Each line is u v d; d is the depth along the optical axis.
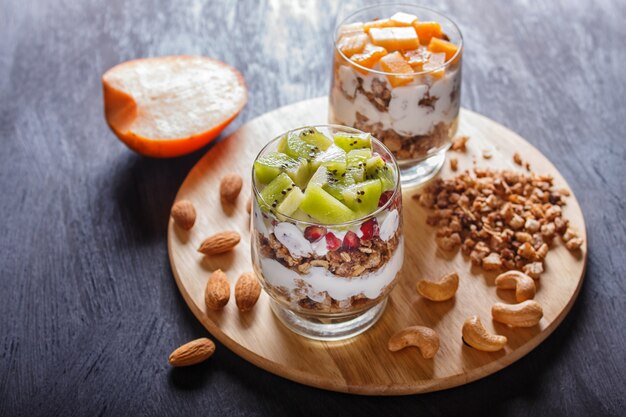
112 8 0.96
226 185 0.75
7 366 0.66
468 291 0.69
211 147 0.82
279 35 0.93
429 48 0.74
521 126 0.83
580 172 0.79
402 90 0.71
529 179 0.76
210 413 0.63
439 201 0.75
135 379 0.65
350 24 0.77
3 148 0.81
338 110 0.75
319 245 0.60
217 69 0.84
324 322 0.66
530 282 0.67
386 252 0.62
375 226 0.60
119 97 0.80
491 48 0.91
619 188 0.77
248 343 0.65
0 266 0.72
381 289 0.63
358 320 0.67
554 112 0.85
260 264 0.63
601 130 0.83
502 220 0.73
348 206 0.60
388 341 0.65
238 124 0.84
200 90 0.82
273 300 0.67
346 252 0.60
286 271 0.62
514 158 0.78
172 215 0.73
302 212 0.60
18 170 0.79
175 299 0.70
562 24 0.94
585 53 0.91
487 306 0.68
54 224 0.75
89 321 0.68
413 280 0.70
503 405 0.63
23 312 0.69
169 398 0.64
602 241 0.73
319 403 0.64
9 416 0.63
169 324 0.68
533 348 0.66
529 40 0.92
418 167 0.78
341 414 0.63
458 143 0.80
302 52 0.91
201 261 0.71
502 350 0.65
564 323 0.68
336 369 0.64
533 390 0.64
